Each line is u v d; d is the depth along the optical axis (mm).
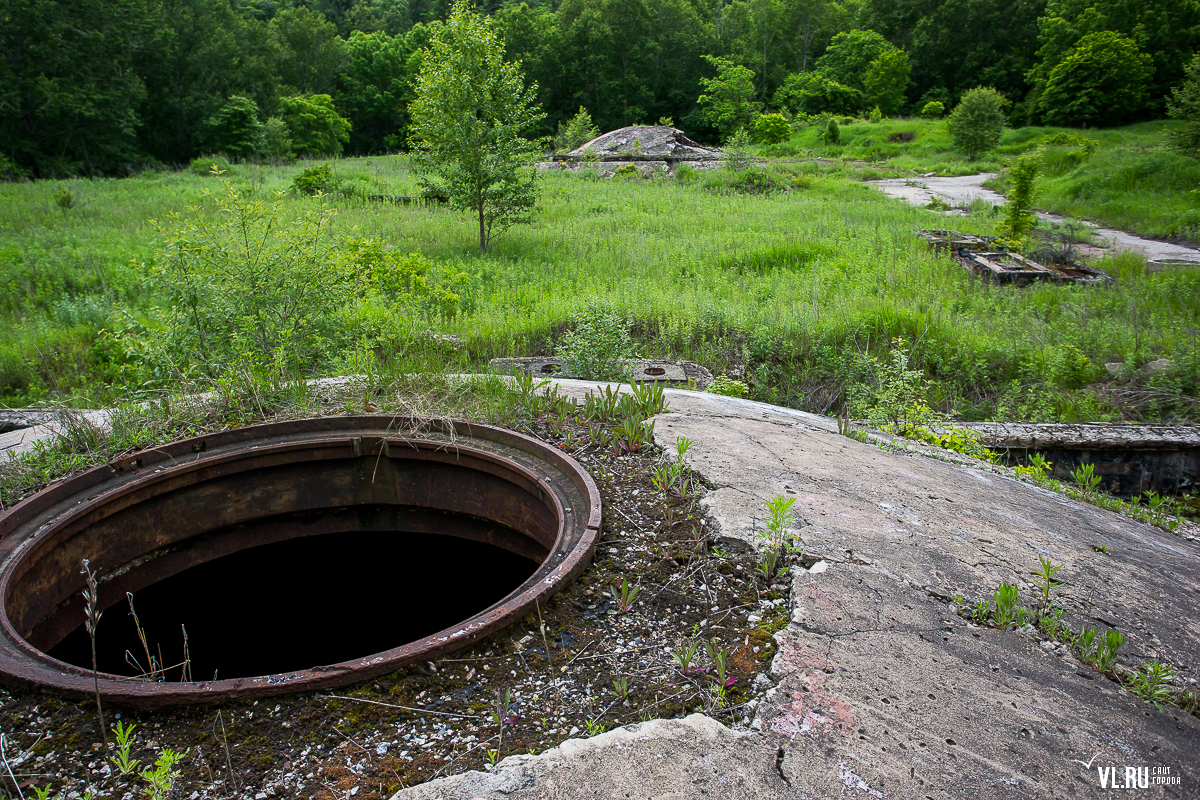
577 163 27875
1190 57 54062
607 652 2324
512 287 10656
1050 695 2238
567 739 1962
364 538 4469
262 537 4031
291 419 4098
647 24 71062
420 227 14594
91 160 37125
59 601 3150
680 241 13625
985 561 3002
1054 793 1871
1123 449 5562
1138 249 14453
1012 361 7875
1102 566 3162
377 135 71938
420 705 2121
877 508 3348
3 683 2193
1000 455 5516
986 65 70062
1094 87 49719
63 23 35656
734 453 3754
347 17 90188
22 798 1837
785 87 67312
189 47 46562
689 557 2805
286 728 2041
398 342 7125
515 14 68625
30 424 5555
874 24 78438
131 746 1993
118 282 10875
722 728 1973
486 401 4332
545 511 3490
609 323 6977
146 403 4410
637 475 3516
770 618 2441
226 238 6465
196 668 4227
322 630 4676
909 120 50500
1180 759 2051
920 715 2072
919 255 12023
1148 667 2436
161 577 3703
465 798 1769
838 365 7867
